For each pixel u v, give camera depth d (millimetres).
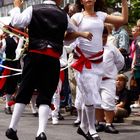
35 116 12570
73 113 12820
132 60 13461
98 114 10203
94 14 8234
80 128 8438
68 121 11727
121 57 10266
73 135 9648
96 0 8453
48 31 7344
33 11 7336
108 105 10008
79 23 8117
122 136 9664
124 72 13914
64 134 9766
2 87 12242
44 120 7223
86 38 7691
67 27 7555
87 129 8375
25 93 7379
